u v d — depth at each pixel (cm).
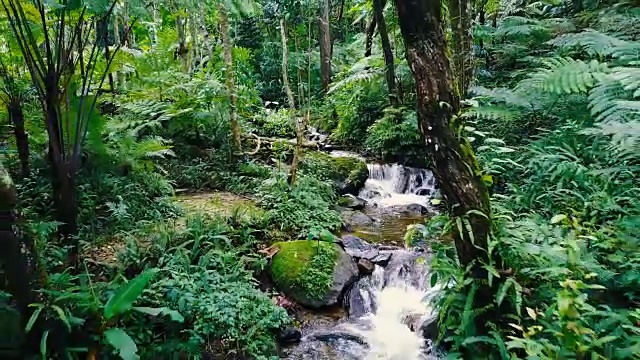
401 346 335
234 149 609
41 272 221
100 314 236
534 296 221
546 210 323
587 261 227
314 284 381
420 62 208
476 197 214
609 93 321
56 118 302
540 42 629
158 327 287
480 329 223
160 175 514
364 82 819
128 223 399
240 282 343
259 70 1215
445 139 211
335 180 637
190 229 379
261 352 306
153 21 736
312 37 1200
